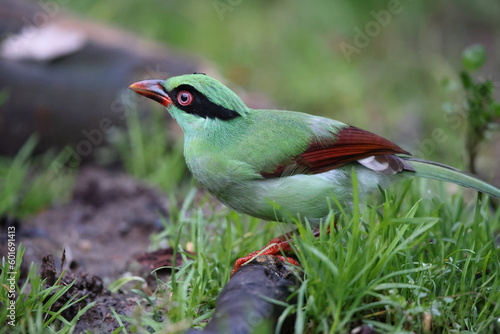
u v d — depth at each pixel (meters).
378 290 7.91
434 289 8.16
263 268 8.09
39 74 15.36
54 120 15.41
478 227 9.52
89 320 8.95
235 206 9.38
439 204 10.04
